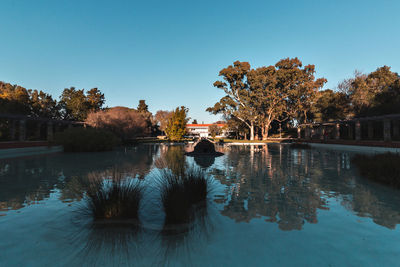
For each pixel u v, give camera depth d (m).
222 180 7.45
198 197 5.12
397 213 4.27
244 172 9.04
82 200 5.08
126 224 3.76
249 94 44.50
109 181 6.90
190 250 2.92
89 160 13.23
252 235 3.36
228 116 55.47
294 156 15.81
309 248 2.96
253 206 4.73
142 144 35.19
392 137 26.59
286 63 41.06
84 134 19.98
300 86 42.06
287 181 7.29
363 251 2.87
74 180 7.29
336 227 3.63
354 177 7.98
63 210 4.43
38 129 31.64
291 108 49.25
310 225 3.72
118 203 4.02
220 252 2.87
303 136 48.59
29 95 42.12
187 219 3.94
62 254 2.81
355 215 4.18
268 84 42.53
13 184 6.73
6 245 3.04
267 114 49.19
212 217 4.10
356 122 25.44
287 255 2.77
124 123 32.97
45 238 3.25
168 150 22.23
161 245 3.06
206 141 19.11
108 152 19.64
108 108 56.50
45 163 11.80
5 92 37.75
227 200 5.18
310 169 9.83
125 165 10.96
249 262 2.62
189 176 5.54
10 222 3.83
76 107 46.47
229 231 3.51
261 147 27.42
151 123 62.91
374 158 9.72
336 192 5.88
